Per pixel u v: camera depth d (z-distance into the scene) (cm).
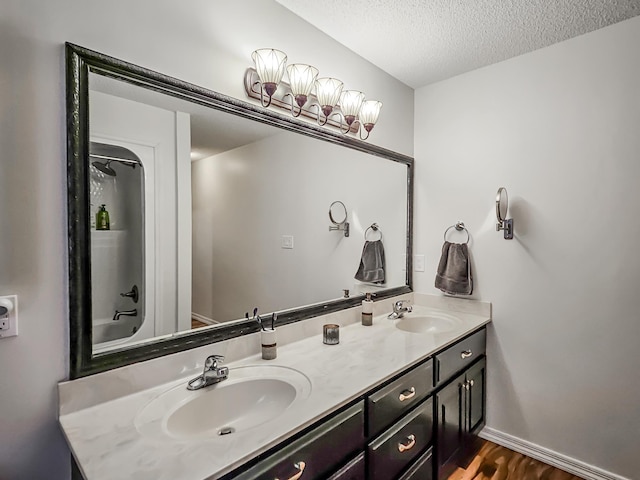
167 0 124
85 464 81
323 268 192
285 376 129
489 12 165
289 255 175
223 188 146
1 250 93
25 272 97
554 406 195
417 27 178
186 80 129
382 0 158
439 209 236
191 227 136
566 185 188
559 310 192
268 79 142
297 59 169
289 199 174
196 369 132
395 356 149
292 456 97
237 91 146
